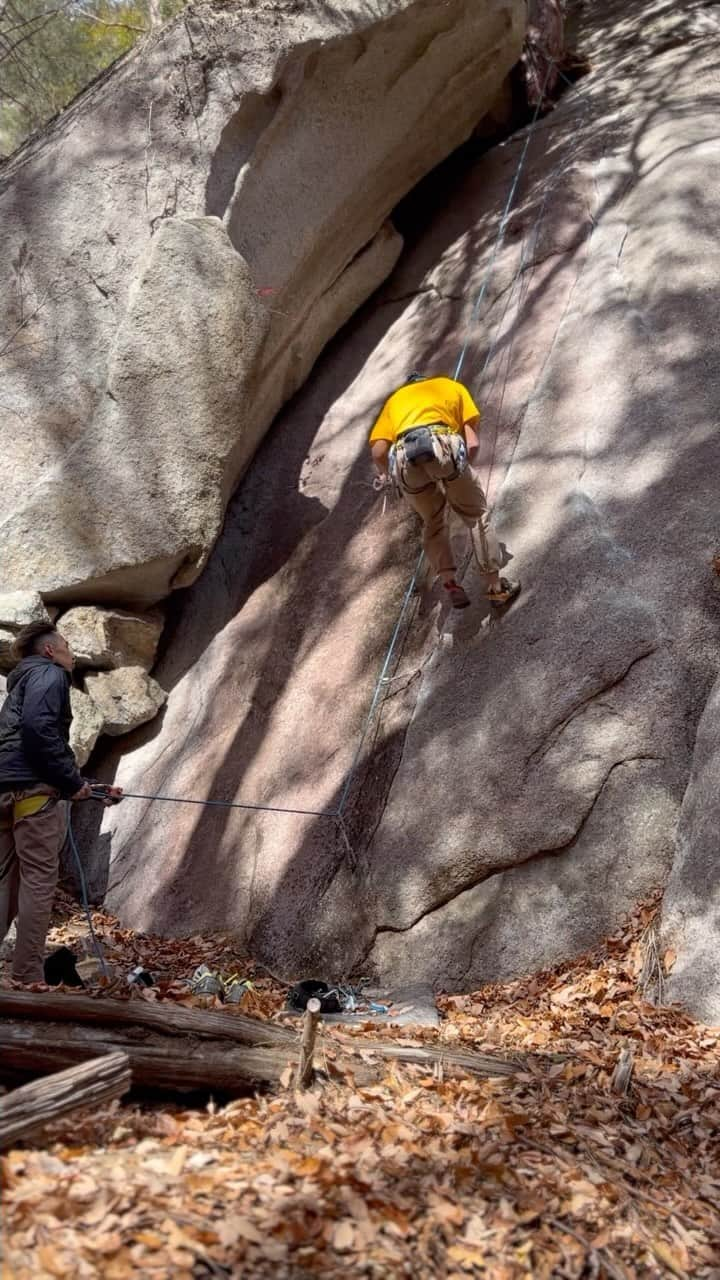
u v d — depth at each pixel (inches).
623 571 248.1
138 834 289.3
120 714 297.6
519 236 343.0
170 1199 104.7
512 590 257.6
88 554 289.3
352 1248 100.9
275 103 314.5
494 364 313.0
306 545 315.0
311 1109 127.0
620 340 287.4
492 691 249.8
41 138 317.4
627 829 223.9
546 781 233.0
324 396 350.9
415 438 238.5
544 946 222.5
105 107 306.0
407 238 385.4
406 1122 127.6
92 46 462.3
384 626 283.9
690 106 347.9
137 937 265.9
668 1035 176.7
